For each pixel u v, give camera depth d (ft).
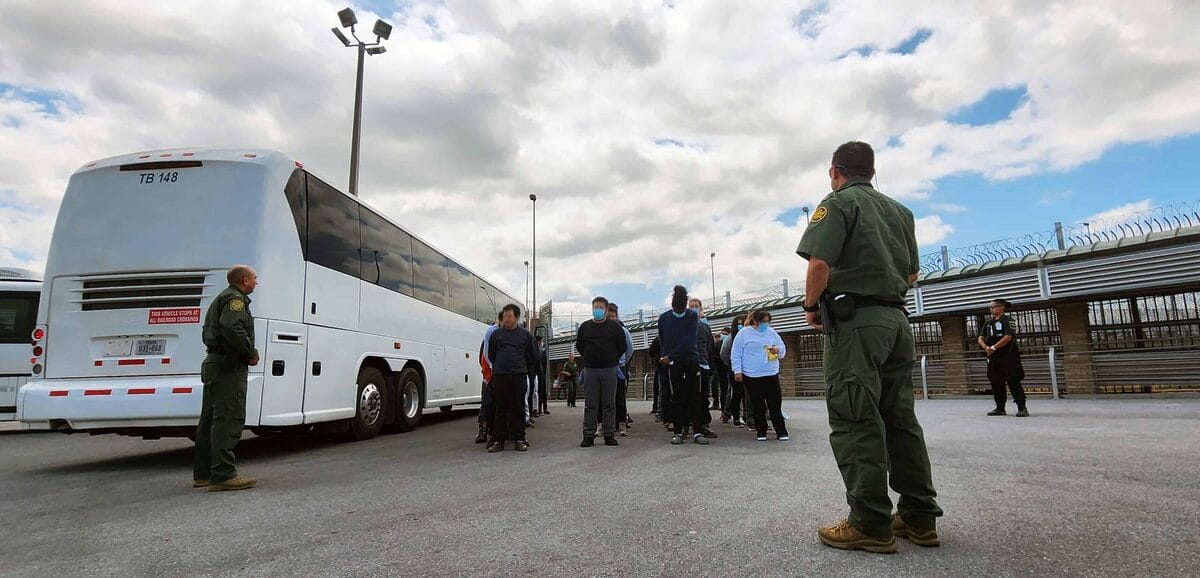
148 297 21.54
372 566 9.86
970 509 12.12
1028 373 49.70
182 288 21.52
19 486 18.40
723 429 30.66
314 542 11.35
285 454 24.68
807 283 10.16
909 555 9.47
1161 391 42.88
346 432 29.40
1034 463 16.78
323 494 15.97
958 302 54.75
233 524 12.94
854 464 9.85
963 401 44.29
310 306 24.76
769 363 25.29
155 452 27.50
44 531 12.78
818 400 59.41
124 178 22.47
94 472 21.16
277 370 22.52
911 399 10.22
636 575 9.02
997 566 8.89
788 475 16.63
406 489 16.42
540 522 12.32
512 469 19.52
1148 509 11.71
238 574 9.66
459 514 13.28
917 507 9.95
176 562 10.39
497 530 11.81
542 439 28.91
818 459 19.51
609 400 25.55
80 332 21.56
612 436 25.36
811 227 10.32
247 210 22.20
